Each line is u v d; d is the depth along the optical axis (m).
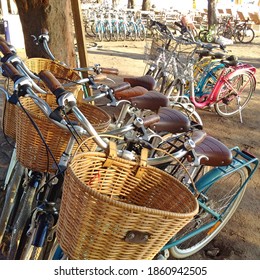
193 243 2.81
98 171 1.65
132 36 12.79
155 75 5.35
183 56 5.23
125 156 1.69
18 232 2.15
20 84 1.67
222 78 5.43
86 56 4.46
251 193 3.68
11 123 2.35
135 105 2.39
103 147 1.62
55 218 1.80
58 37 3.77
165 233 1.37
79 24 4.31
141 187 1.73
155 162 1.89
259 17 16.23
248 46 13.52
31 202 2.15
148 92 2.56
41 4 3.61
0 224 2.38
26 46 3.87
